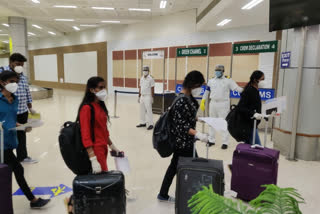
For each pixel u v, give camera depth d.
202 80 2.23
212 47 10.01
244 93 3.18
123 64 13.88
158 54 7.10
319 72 3.75
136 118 7.43
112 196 1.75
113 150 2.27
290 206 0.99
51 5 9.84
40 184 2.96
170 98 7.75
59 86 19.34
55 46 19.03
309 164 3.78
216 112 4.50
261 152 2.44
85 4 9.62
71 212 1.94
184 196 1.97
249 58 8.93
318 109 3.83
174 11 10.73
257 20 7.81
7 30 16.94
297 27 3.86
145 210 2.41
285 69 4.17
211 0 7.72
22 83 3.31
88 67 16.31
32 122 2.41
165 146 2.25
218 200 0.97
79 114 1.94
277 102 2.71
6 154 2.21
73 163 1.90
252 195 2.48
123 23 13.15
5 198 2.03
